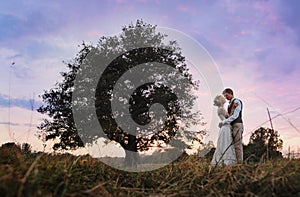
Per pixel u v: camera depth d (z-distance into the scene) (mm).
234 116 7672
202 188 4012
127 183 4789
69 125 20484
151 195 4156
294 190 3566
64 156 4992
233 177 4137
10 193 2449
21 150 5004
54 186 3174
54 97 22062
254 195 3484
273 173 3848
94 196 3256
